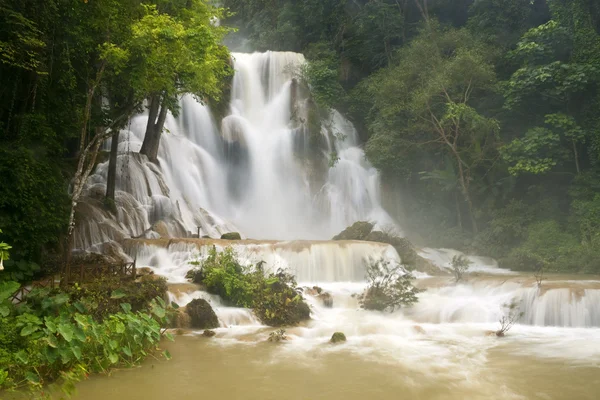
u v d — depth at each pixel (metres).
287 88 36.44
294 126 34.72
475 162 29.19
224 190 30.72
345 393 8.20
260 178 32.09
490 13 33.97
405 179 32.22
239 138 32.22
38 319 8.79
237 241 19.55
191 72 18.67
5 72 17.06
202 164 29.69
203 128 31.41
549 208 26.94
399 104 30.84
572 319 13.93
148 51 16.64
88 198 21.06
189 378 8.84
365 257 19.92
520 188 28.84
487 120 28.56
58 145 18.03
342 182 33.41
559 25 30.53
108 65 18.23
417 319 14.61
